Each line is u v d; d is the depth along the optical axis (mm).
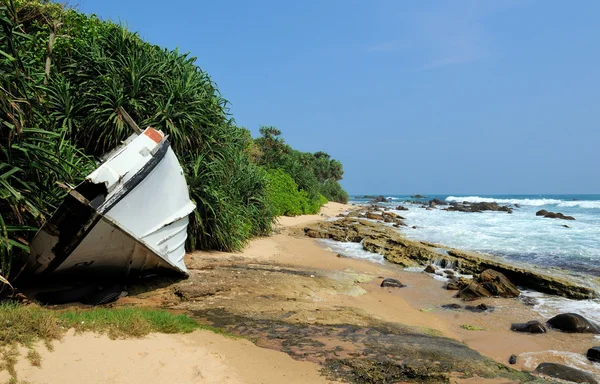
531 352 6070
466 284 9898
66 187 6148
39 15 11086
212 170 11031
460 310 8258
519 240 17484
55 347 3930
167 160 7723
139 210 6926
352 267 11898
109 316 5035
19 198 5516
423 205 58781
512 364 5574
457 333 6879
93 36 10914
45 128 7387
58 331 4184
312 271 10500
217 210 11312
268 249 13570
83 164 8641
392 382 4457
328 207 41812
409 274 11477
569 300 9062
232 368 4359
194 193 10711
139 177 6727
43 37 10734
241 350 4930
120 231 6539
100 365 3816
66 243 6199
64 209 6016
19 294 6305
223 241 11578
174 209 8117
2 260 5320
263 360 4707
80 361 3801
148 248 7121
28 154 6031
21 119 5758
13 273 6469
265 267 10234
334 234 18422
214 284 7957
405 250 13852
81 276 7109
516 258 13406
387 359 4973
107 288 7035
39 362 3607
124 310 5559
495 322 7516
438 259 12492
